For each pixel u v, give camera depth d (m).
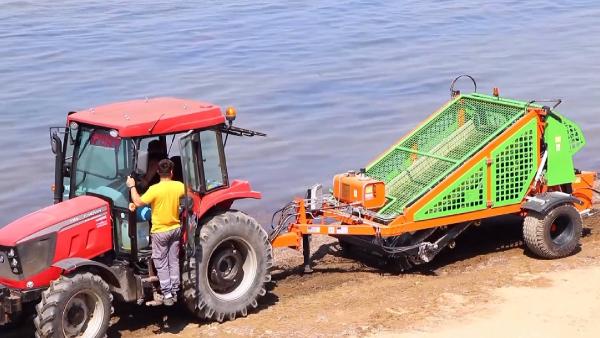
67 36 34.62
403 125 22.53
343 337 10.05
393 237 12.44
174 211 9.98
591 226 14.27
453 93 13.85
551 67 28.62
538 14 39.03
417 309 10.88
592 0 42.53
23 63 29.89
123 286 10.04
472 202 12.43
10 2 42.50
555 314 10.59
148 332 10.45
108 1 43.12
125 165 10.00
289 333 10.20
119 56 30.88
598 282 11.61
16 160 20.12
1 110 23.94
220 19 38.25
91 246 9.96
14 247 9.49
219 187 10.79
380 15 39.00
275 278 12.30
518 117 12.73
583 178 13.34
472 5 41.66
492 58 30.19
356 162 19.84
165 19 38.31
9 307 9.58
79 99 25.00
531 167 12.78
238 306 10.73
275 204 17.42
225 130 10.77
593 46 31.86
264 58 30.47
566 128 12.95
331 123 22.80
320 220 13.53
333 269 12.69
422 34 34.75
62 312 9.41
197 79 27.44
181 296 10.51
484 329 10.20
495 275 12.04
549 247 12.58
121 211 10.05
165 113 10.30
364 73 28.17
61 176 10.45
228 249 10.75
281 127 22.52
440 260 13.02
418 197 12.18
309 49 31.98
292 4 42.28
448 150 13.09
